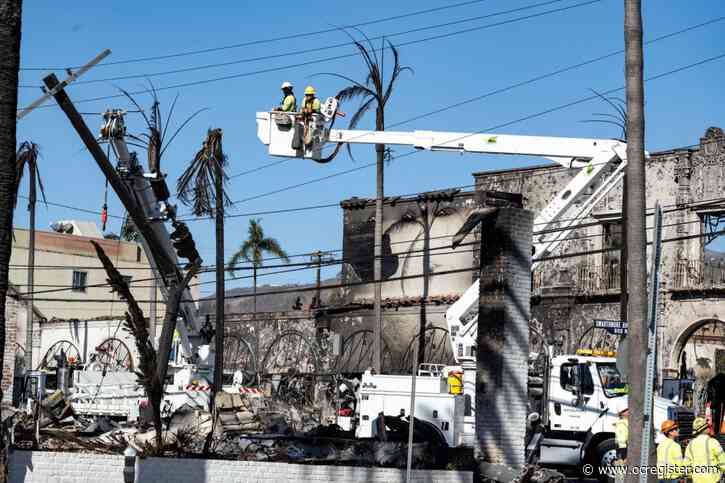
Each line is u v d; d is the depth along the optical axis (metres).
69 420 26.94
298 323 50.56
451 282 46.06
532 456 22.53
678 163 40.44
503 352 20.61
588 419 24.06
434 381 24.56
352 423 26.98
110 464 18.36
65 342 55.72
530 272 21.20
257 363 51.72
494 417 20.48
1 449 14.85
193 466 18.30
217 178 27.44
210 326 30.55
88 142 21.14
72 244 66.81
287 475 18.41
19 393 39.06
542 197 44.12
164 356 22.97
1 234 13.70
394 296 47.84
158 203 24.22
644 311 16.64
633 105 17.02
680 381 33.59
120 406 32.69
